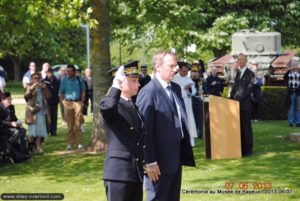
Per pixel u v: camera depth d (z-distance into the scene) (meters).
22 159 12.04
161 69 6.52
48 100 16.19
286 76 18.30
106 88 12.95
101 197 8.77
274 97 20.41
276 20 33.06
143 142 6.08
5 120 12.45
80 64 46.09
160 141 6.37
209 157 12.05
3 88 15.81
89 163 11.70
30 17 12.19
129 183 5.87
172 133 6.41
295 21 33.31
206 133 12.08
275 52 23.75
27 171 11.05
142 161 6.00
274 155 12.20
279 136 15.37
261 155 12.25
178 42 29.39
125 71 5.96
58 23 11.36
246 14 32.06
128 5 15.43
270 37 23.78
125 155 5.88
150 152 6.17
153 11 15.61
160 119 6.38
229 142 12.02
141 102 6.36
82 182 9.91
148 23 16.33
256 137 15.20
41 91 13.50
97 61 12.95
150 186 6.42
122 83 5.98
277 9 32.53
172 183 6.48
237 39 24.09
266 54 23.72
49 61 46.78
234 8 32.47
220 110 12.03
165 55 6.52
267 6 32.75
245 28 31.16
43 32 15.35
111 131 5.94
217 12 32.19
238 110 12.02
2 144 11.81
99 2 12.93
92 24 11.38
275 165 11.02
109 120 5.91
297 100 18.03
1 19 12.74
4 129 12.02
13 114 13.03
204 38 30.53
